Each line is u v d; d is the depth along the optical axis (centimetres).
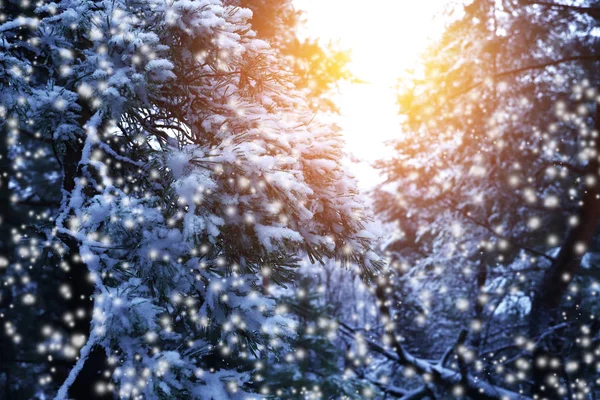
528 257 1141
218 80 278
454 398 895
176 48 259
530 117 935
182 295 244
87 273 337
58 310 599
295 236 235
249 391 267
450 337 1254
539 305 941
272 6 645
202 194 227
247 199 239
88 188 294
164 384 218
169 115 280
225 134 249
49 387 663
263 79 282
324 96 778
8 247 583
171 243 238
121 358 229
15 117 252
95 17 244
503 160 964
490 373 834
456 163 1083
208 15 252
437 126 1055
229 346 255
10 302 604
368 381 823
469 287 1110
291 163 251
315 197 274
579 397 761
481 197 1039
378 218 1285
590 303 979
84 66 252
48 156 627
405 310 1305
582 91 883
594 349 855
